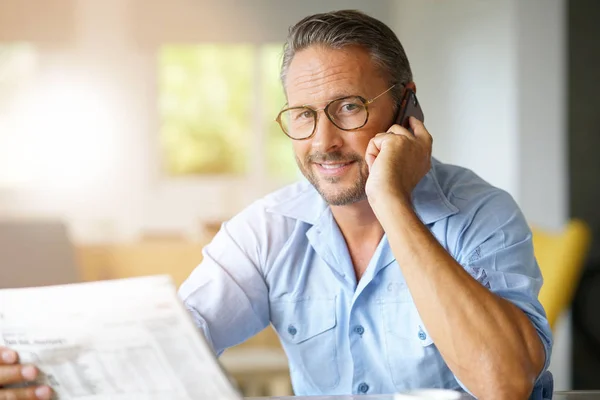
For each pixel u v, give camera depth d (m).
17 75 5.40
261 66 5.65
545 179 4.45
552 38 4.43
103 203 5.50
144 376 1.09
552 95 4.45
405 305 1.59
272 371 3.23
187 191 5.61
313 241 1.65
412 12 5.57
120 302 1.08
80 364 1.09
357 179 1.55
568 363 4.32
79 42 5.43
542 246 2.69
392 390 1.62
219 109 5.65
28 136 5.41
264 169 5.70
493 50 4.60
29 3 5.32
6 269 3.27
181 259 3.76
